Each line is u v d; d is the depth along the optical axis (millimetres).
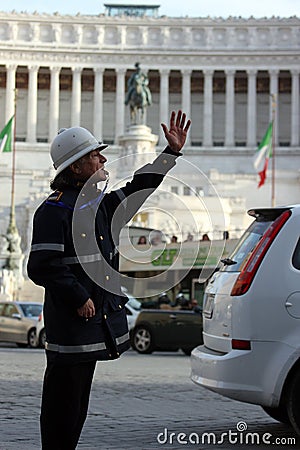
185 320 37844
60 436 9250
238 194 104875
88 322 9070
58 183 9453
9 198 101188
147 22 127250
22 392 19844
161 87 126625
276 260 13203
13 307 45000
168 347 38156
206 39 127125
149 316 38406
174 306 45250
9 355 34938
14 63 124875
